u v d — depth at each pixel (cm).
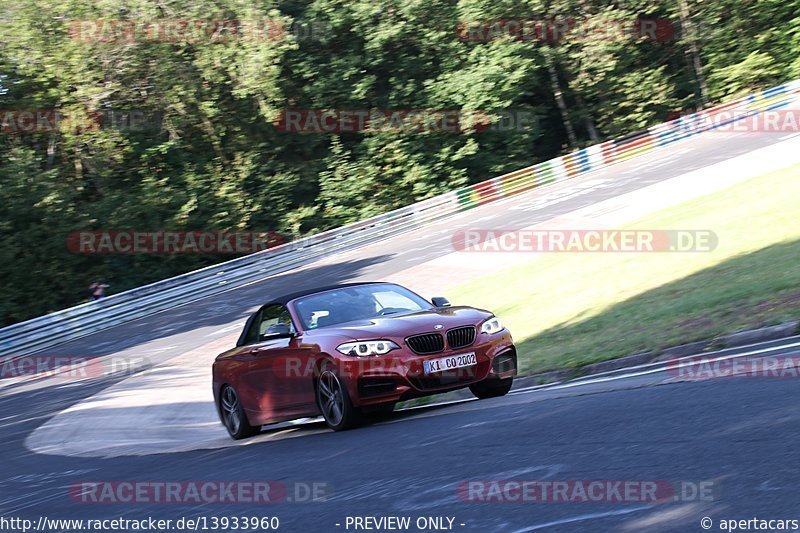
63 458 4019
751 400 2295
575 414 2534
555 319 5428
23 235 14100
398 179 17562
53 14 15025
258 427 3741
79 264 14975
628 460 1889
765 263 5181
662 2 19975
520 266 8612
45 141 15912
